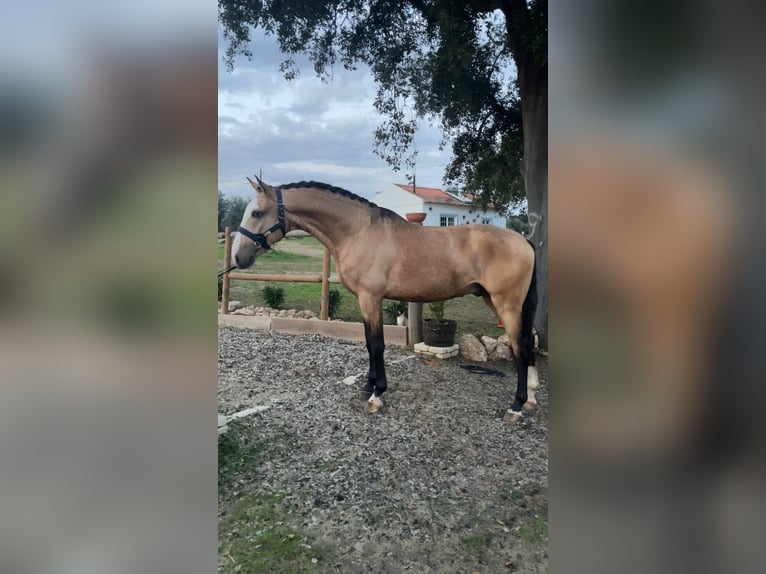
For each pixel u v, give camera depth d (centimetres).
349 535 182
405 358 367
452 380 326
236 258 268
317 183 272
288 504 199
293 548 175
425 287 271
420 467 226
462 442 247
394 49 351
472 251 266
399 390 311
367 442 248
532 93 335
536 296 269
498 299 267
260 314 467
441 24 337
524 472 222
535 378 274
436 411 281
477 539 180
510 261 262
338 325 421
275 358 368
